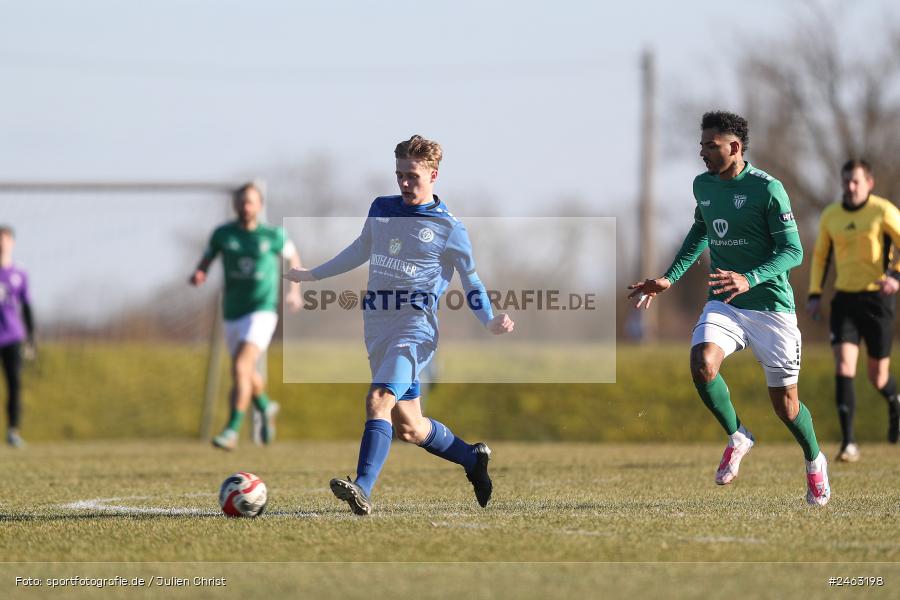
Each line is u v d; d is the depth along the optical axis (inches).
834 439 2399.1
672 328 7239.2
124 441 2480.3
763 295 1050.7
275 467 1646.2
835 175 5994.1
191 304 2672.2
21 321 2186.3
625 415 2593.5
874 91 5925.2
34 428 2573.8
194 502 1170.0
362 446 962.7
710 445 2245.3
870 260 1609.3
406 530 898.1
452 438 1026.1
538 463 1679.4
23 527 956.6
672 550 802.2
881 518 964.0
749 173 1046.4
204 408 2527.1
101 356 2704.2
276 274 1862.7
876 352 1633.9
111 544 852.6
